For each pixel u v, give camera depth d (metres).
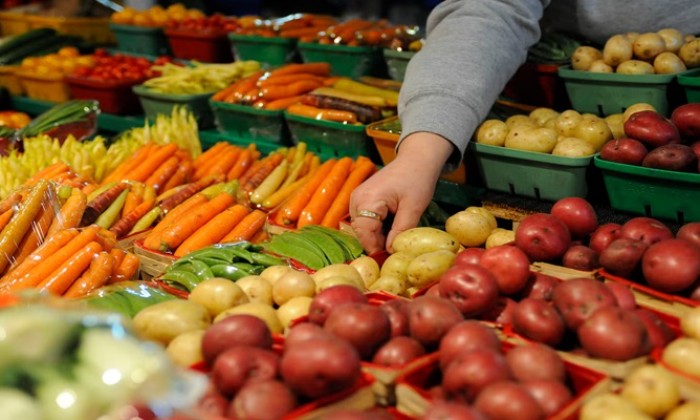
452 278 1.60
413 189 2.15
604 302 1.49
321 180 2.77
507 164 2.47
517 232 1.88
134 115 3.96
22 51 4.53
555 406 1.27
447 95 2.30
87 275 2.07
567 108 2.85
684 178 2.11
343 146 3.12
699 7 2.69
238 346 1.37
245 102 3.41
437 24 2.62
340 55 3.68
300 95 3.41
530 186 2.45
